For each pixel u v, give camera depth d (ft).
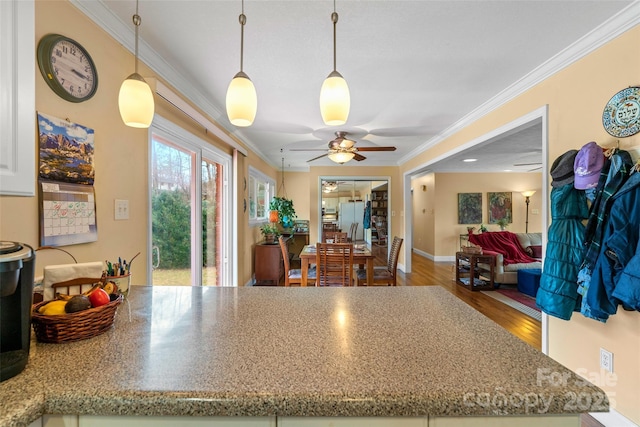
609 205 5.10
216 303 4.13
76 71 4.42
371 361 2.46
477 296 13.56
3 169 2.61
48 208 3.97
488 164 20.06
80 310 2.87
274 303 4.12
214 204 10.99
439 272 18.81
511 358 2.51
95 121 4.83
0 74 2.58
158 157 7.09
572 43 5.90
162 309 3.85
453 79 7.49
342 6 4.84
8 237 3.48
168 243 7.55
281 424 2.08
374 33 5.58
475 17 5.14
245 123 4.07
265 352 2.62
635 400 5.02
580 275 5.54
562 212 5.91
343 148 11.71
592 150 5.32
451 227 23.13
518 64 6.75
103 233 5.00
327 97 4.09
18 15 2.74
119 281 3.81
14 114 2.70
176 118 7.45
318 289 4.93
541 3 4.80
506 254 16.66
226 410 2.02
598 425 5.51
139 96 3.74
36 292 3.56
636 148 5.01
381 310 3.81
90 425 2.08
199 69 6.96
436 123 11.07
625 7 4.88
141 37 5.68
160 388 2.08
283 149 15.72
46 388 2.09
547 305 5.99
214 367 2.36
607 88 5.48
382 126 11.48
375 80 7.54
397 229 20.48
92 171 4.75
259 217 17.52
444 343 2.81
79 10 4.50
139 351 2.64
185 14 5.02
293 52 6.25
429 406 2.01
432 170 22.76
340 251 10.16
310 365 2.39
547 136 6.86
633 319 5.05
